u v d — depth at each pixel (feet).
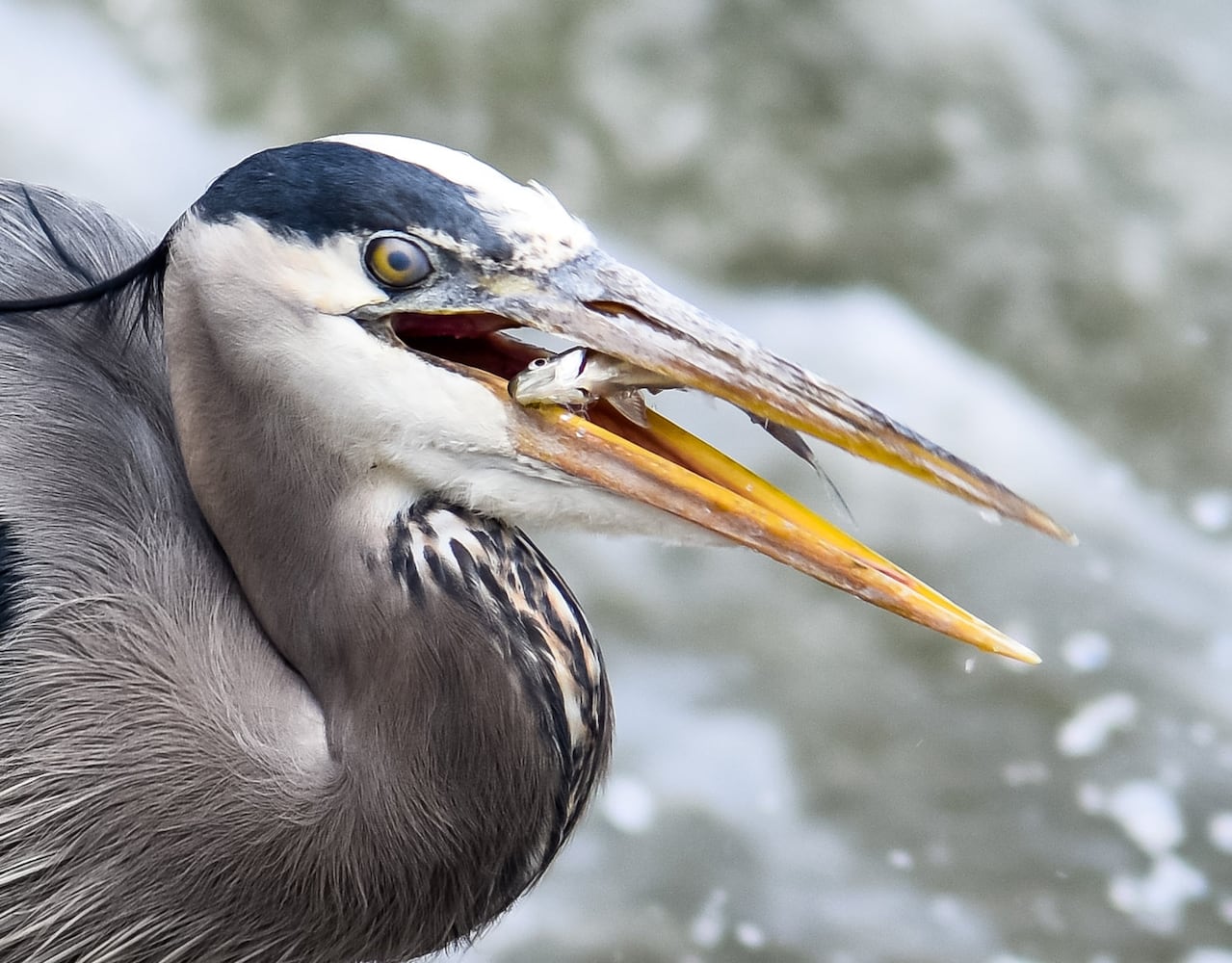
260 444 17.16
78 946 17.97
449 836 17.54
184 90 42.19
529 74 42.83
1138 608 36.50
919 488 37.17
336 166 16.49
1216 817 32.01
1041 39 44.98
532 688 17.53
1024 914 30.01
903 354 41.09
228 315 16.80
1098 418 42.70
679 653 34.60
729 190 42.78
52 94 40.68
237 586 18.30
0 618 17.62
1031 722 33.86
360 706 17.40
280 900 17.76
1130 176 44.11
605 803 31.27
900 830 31.48
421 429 16.83
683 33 43.16
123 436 18.56
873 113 43.39
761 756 32.58
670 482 17.04
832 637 35.22
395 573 17.22
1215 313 43.32
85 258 19.69
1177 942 29.66
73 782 17.57
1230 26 46.98
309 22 42.63
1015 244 43.32
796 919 29.66
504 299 16.58
